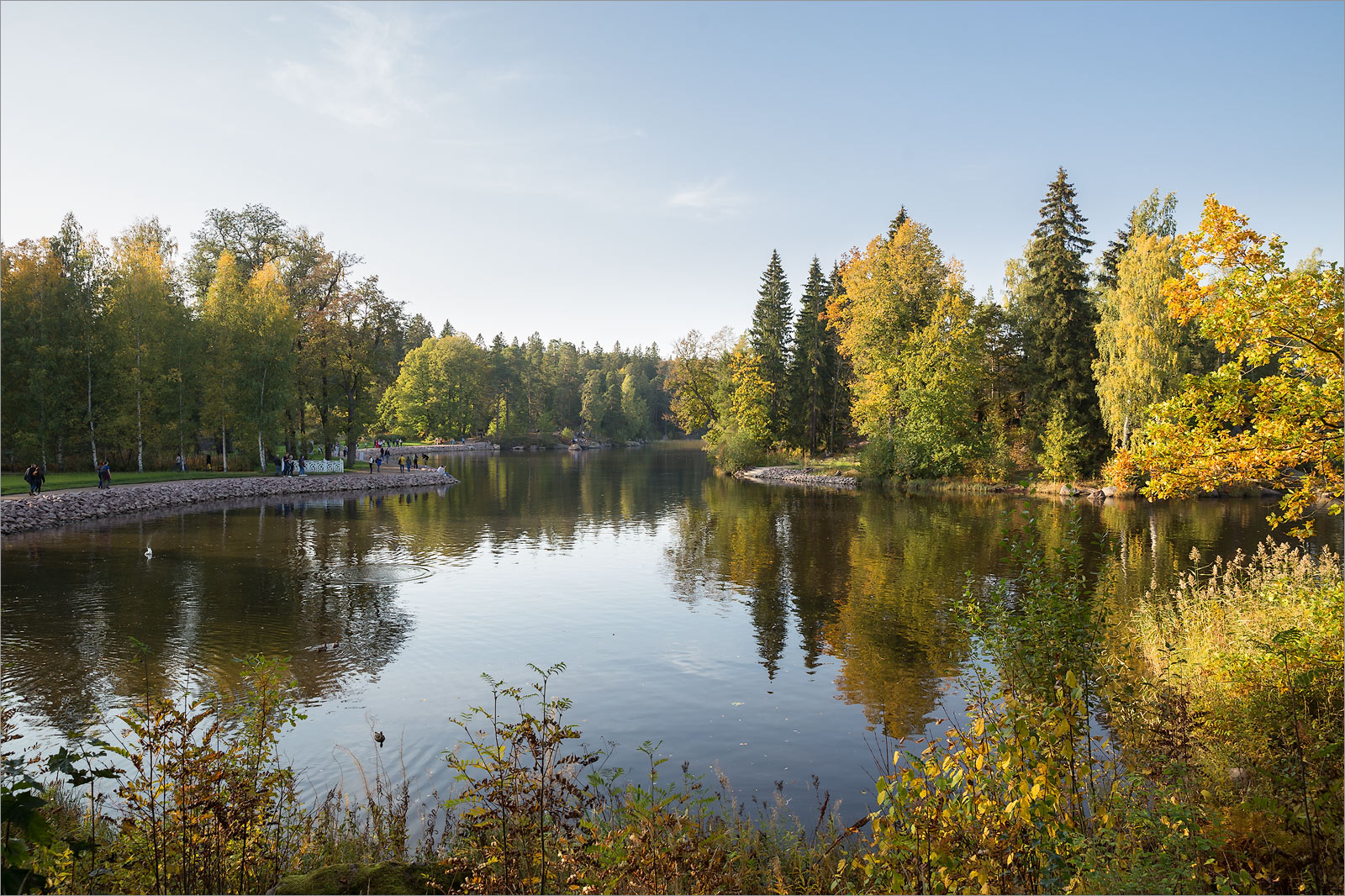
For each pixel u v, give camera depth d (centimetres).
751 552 2767
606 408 14388
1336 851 534
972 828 559
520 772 555
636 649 1614
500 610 1928
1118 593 1911
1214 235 903
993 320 5750
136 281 4644
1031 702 629
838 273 7494
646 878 523
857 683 1399
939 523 3497
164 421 4903
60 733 1095
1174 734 744
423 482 5688
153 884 502
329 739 1128
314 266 5653
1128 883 461
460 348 12019
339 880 510
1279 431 834
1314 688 728
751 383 7338
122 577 2223
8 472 4531
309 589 2108
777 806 828
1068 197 5128
